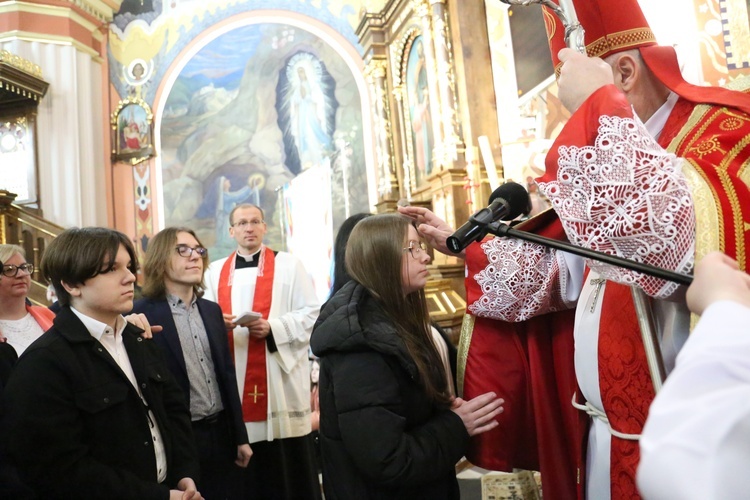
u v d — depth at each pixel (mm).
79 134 9758
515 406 1759
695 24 4152
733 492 538
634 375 1292
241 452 2625
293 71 10484
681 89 1325
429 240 1757
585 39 1410
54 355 1709
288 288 3447
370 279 1653
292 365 3180
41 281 8328
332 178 10133
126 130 10406
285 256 3559
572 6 1276
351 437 1491
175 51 10648
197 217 10430
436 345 1821
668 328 1257
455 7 6906
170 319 2604
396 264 1642
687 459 555
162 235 2717
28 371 1679
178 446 2012
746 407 559
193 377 2604
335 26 10281
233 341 3139
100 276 1843
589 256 1048
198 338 2674
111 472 1687
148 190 10359
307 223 9555
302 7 10492
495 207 1194
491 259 1665
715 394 583
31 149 9359
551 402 1750
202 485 2584
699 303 717
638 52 1374
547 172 1217
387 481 1458
